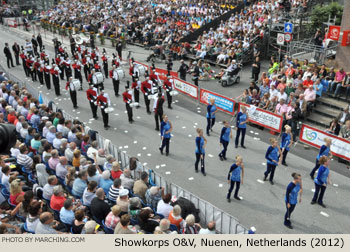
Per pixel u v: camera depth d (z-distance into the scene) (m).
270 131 14.98
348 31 15.98
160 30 30.12
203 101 18.31
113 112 17.62
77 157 10.34
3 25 46.00
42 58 23.64
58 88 20.02
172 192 9.81
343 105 15.08
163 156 13.22
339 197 10.63
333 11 21.56
